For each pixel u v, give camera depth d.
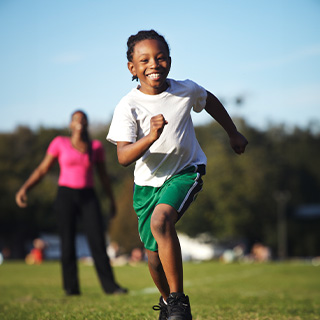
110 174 97.06
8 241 95.50
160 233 6.35
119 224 87.81
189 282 18.73
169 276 6.35
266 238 103.38
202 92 7.40
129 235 87.56
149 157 7.01
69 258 12.55
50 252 82.44
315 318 8.73
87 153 12.84
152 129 6.10
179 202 6.59
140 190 7.16
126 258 81.00
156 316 8.46
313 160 123.75
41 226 89.69
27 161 92.88
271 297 12.82
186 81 7.35
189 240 103.44
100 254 12.77
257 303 11.05
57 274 22.06
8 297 12.16
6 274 21.98
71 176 12.79
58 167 91.38
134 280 18.89
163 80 6.97
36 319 8.27
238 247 94.12
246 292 14.53
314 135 128.50
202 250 103.38
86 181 12.84
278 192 105.31
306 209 110.19
